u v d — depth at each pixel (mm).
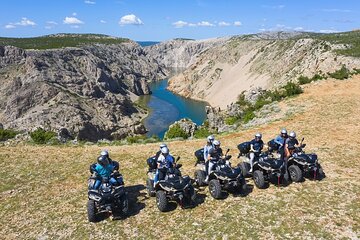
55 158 23469
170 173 13906
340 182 15875
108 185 13477
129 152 23719
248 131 27828
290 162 16312
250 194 15062
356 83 43750
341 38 125500
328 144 21938
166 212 14188
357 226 12219
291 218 12922
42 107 139750
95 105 151750
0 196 17625
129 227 13383
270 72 181875
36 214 15344
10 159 23656
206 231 12602
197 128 51469
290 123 28594
